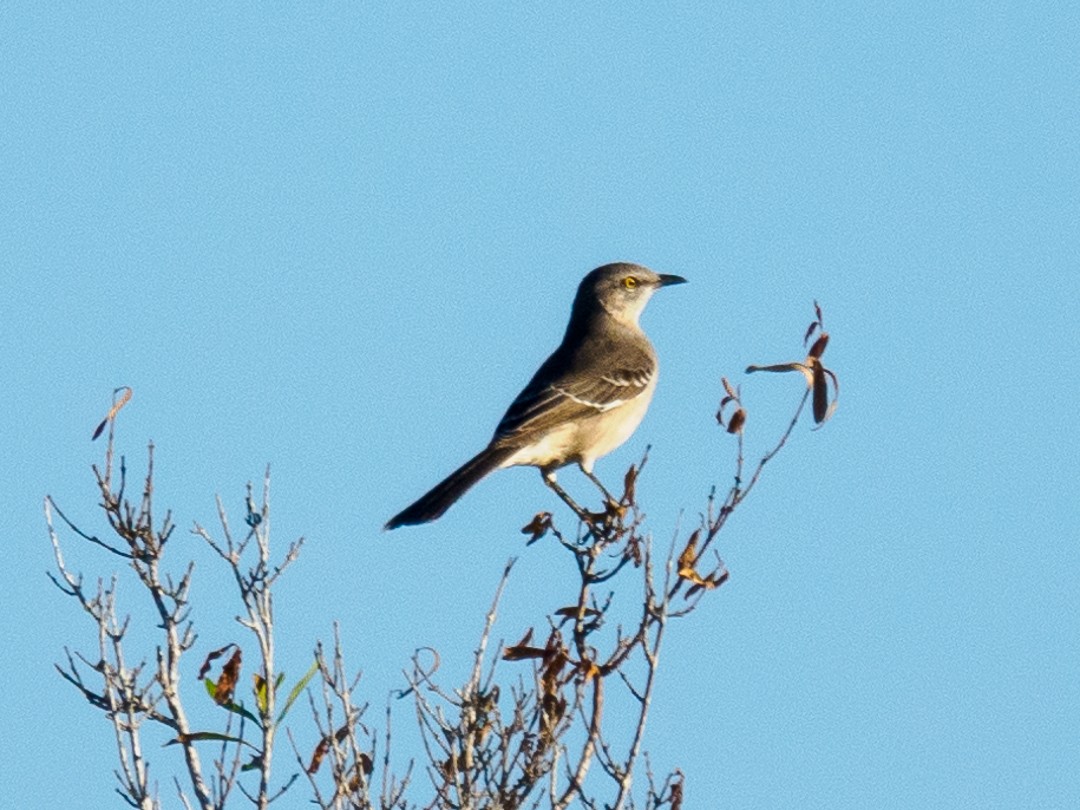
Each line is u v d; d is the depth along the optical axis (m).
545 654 11.52
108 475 12.07
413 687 11.16
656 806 10.98
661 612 11.07
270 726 11.42
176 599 11.91
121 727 11.33
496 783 10.96
